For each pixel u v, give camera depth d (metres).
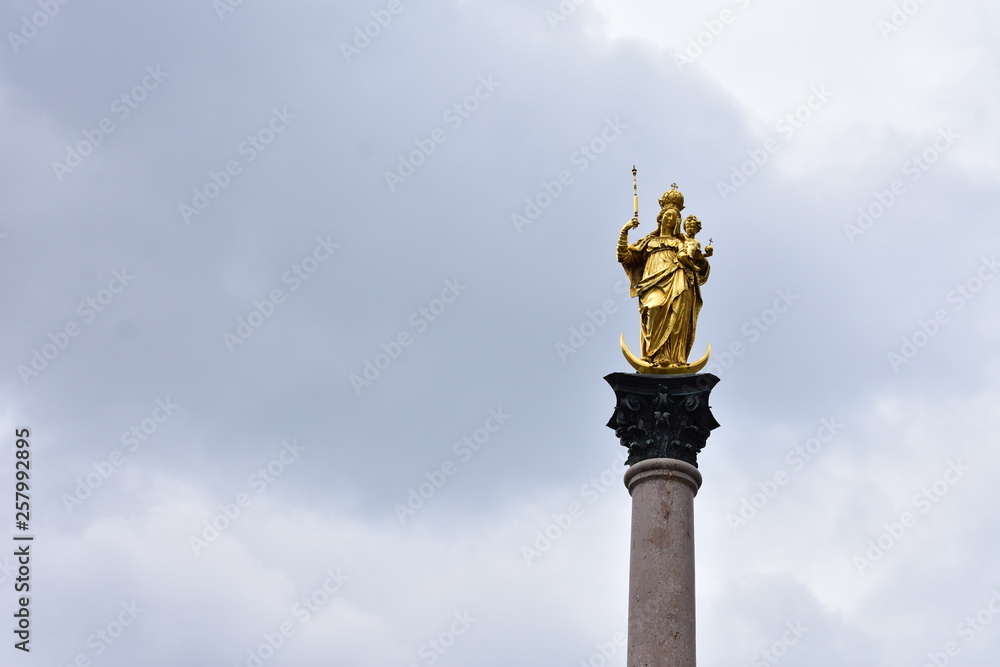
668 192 48.59
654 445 44.25
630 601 42.28
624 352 45.81
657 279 46.47
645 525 43.09
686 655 41.22
